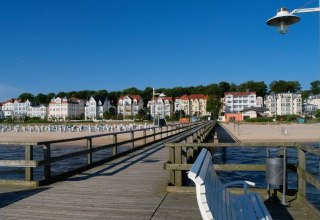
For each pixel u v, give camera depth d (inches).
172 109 5295.3
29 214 207.8
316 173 595.8
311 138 1692.9
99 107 5398.6
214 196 131.3
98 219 197.8
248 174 589.0
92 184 297.3
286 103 4756.4
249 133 2043.6
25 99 6466.5
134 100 5324.8
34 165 287.6
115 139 505.4
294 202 223.6
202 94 5570.9
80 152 364.8
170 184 267.6
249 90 5521.7
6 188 281.4
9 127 2516.0
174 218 198.7
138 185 291.1
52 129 2224.4
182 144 263.4
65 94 6392.7
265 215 154.0
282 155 227.5
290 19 243.4
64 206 225.5
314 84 6033.5
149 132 1878.7
